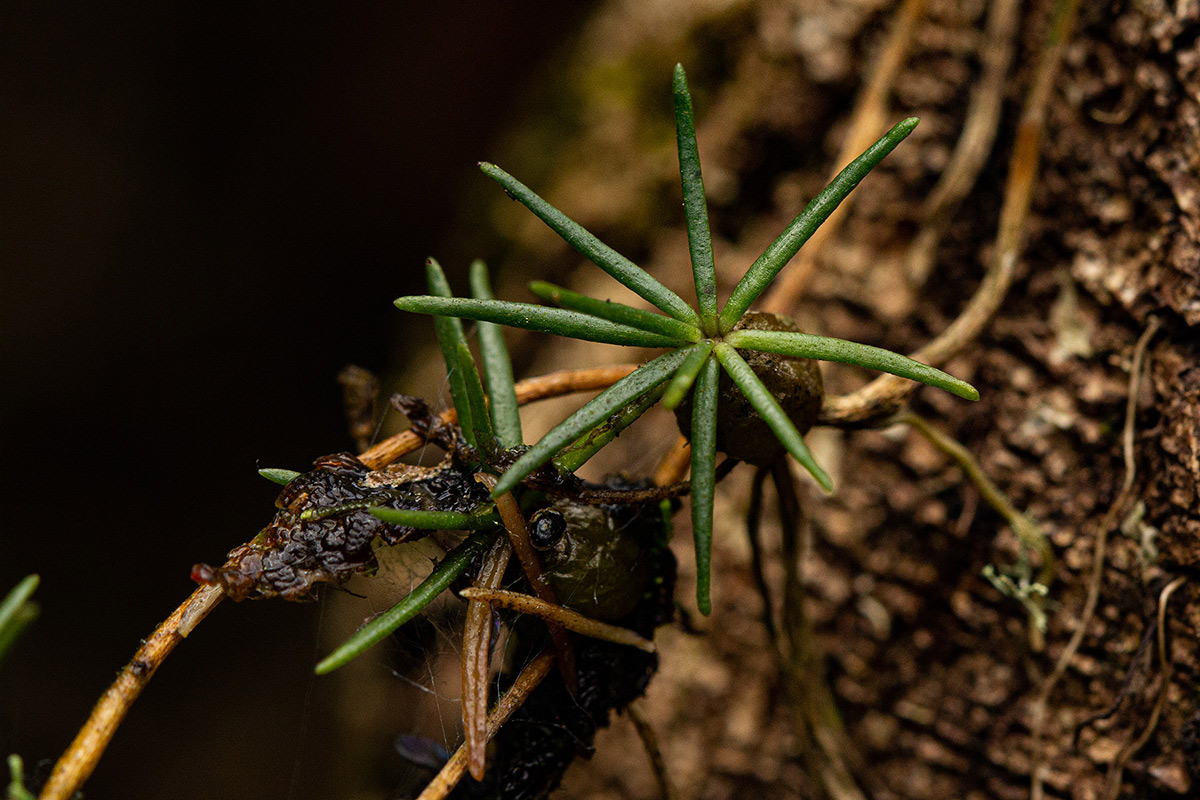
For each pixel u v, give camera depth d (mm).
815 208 195
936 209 240
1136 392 218
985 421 232
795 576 219
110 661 414
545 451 190
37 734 392
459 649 205
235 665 412
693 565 268
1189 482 211
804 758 227
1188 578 212
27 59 399
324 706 360
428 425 200
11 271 410
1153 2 218
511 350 354
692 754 260
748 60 315
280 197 463
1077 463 225
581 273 360
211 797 389
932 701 234
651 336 195
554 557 198
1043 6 234
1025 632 228
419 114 470
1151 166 219
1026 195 225
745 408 198
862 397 211
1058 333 227
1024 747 226
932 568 235
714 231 312
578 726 204
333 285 469
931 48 243
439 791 196
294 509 197
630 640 199
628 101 347
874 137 241
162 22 419
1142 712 215
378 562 198
